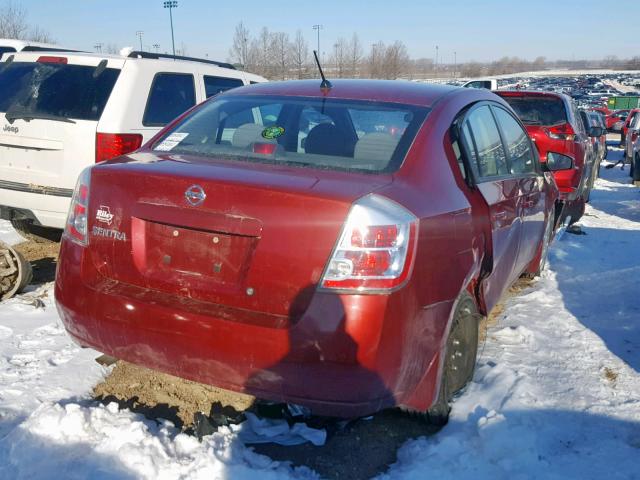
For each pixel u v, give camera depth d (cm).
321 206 270
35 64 610
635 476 302
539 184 530
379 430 338
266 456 308
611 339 467
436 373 310
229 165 319
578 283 615
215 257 285
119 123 573
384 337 268
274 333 269
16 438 308
